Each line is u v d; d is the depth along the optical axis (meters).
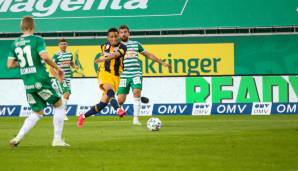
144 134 41.66
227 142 35.34
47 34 70.19
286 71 68.19
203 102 68.00
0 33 70.06
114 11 70.94
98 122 57.50
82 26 70.19
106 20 70.44
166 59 68.75
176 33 69.25
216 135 39.94
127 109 68.25
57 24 70.50
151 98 68.12
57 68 31.58
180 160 27.78
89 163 26.84
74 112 68.38
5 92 69.12
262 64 68.31
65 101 62.41
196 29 69.06
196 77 68.19
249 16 69.50
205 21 69.44
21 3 72.38
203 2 70.62
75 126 51.12
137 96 53.06
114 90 46.03
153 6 70.88
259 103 67.56
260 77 67.88
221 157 28.77
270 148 32.25
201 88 68.00
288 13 69.50
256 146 33.22
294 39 68.62
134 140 37.06
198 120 59.00
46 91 32.09
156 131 44.44
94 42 69.50
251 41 68.62
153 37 69.12
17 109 69.00
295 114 66.69
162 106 68.00
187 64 68.50
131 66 52.00
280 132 41.88
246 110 67.44
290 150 31.39
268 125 50.12
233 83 68.00
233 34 68.69
